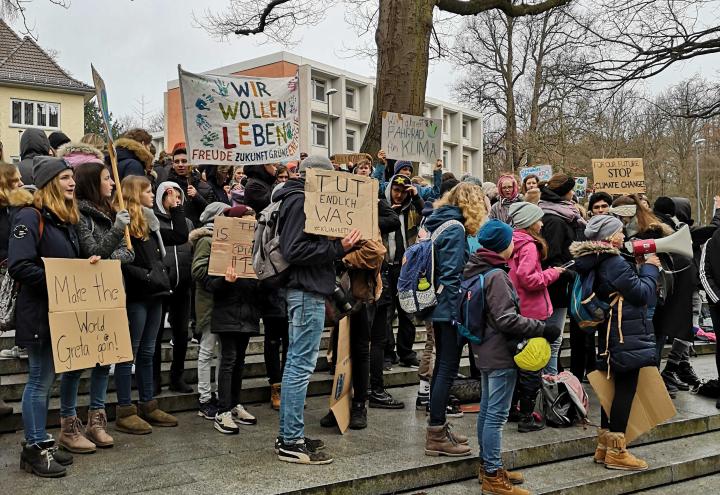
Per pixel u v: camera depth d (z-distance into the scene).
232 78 6.23
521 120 29.53
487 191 7.88
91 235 4.39
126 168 5.82
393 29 8.91
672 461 5.14
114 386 5.70
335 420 5.27
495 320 4.13
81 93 31.20
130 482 3.94
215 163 6.16
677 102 16.30
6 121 29.56
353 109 41.22
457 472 4.48
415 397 6.26
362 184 4.54
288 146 6.33
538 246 5.07
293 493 3.81
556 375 5.65
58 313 4.02
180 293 5.70
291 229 4.31
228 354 5.08
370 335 5.81
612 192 9.02
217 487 3.87
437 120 8.02
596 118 24.61
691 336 6.45
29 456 4.05
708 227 7.41
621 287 4.60
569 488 4.48
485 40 29.31
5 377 5.56
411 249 4.72
